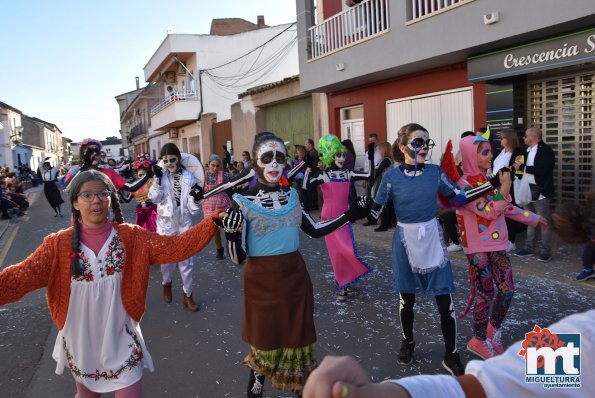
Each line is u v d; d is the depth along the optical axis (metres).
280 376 3.07
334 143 5.70
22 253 9.52
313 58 11.98
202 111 23.55
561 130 8.16
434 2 9.39
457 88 9.51
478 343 3.95
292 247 3.16
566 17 6.54
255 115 17.39
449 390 1.06
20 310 5.88
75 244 2.50
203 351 4.40
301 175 8.84
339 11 12.35
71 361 2.59
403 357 3.92
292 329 3.06
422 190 3.68
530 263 6.43
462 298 5.43
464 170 4.09
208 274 7.09
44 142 57.03
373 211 3.87
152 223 6.82
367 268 5.52
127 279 2.62
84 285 2.52
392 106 11.20
